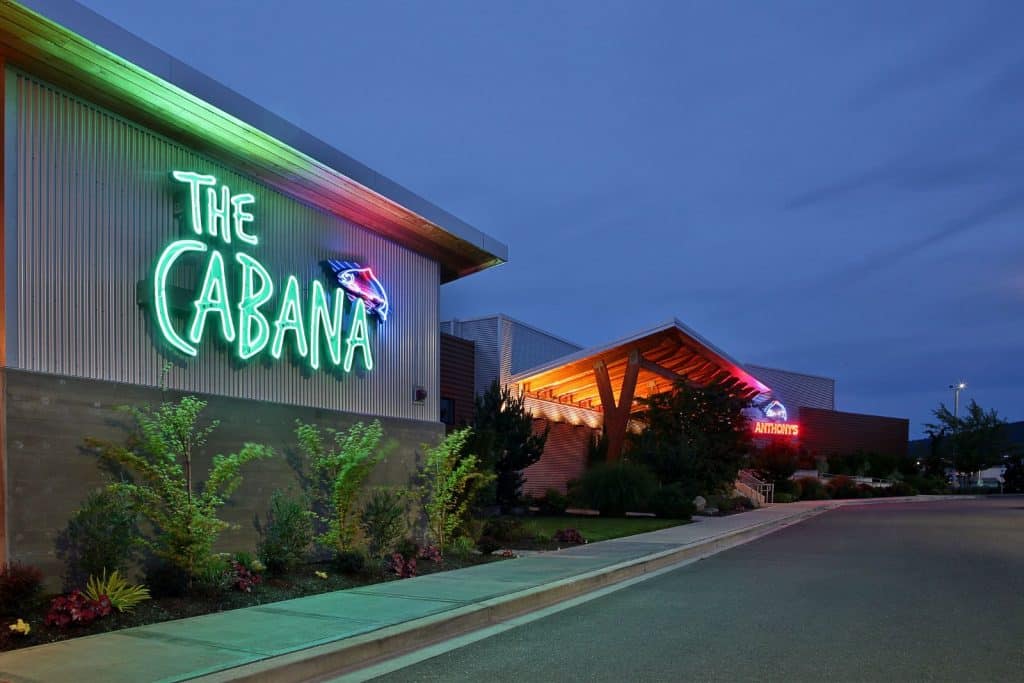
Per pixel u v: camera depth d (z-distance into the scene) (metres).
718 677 7.43
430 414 17.86
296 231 14.28
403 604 10.46
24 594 8.58
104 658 7.41
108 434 10.26
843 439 75.56
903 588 12.92
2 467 9.02
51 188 10.06
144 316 11.17
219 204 12.44
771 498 47.66
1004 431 80.88
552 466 38.78
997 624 9.90
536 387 38.53
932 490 67.94
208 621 9.23
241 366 12.80
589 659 8.16
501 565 14.95
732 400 40.53
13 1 8.85
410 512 16.58
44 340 9.79
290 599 10.95
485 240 18.36
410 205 15.72
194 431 11.60
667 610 11.04
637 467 31.81
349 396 15.31
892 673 7.54
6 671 6.94
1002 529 25.67
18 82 9.80
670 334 39.75
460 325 35.94
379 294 16.17
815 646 8.70
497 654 8.41
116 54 9.91
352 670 7.77
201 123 11.62
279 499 12.72
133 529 10.48
